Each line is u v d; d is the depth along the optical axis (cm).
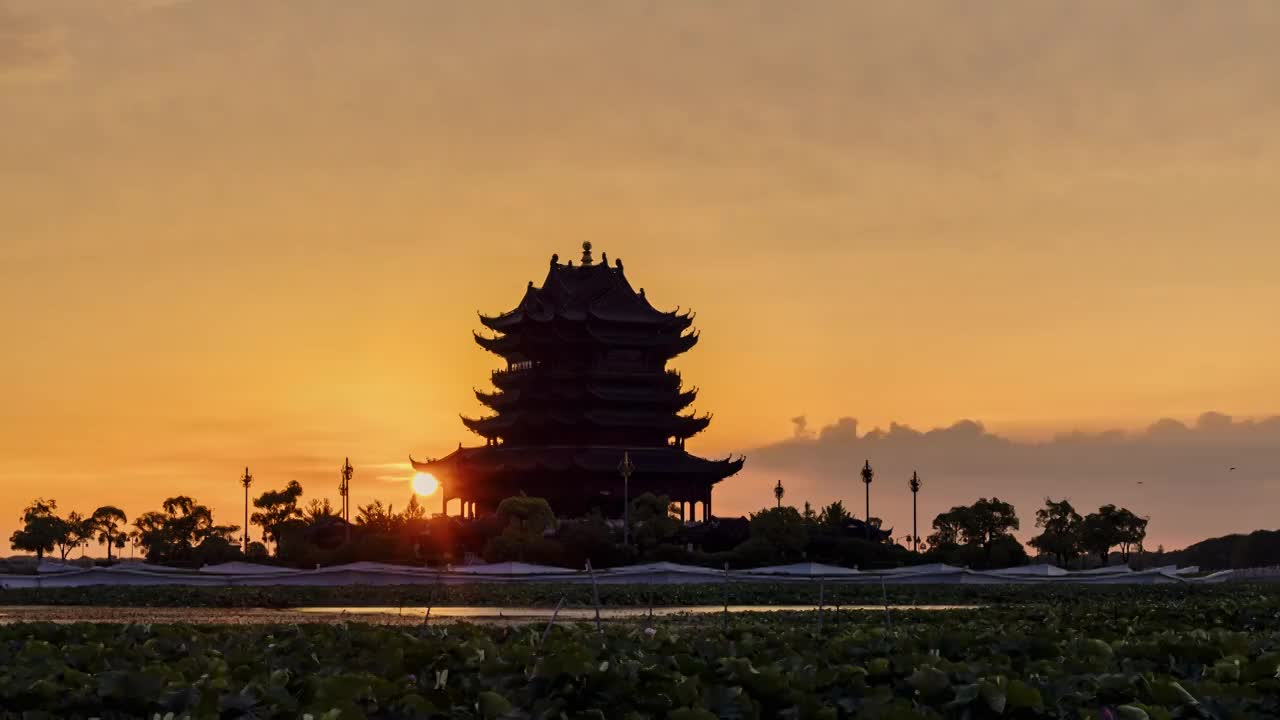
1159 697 2314
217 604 9081
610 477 18125
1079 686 2475
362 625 3756
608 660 2661
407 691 2395
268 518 18212
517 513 15212
